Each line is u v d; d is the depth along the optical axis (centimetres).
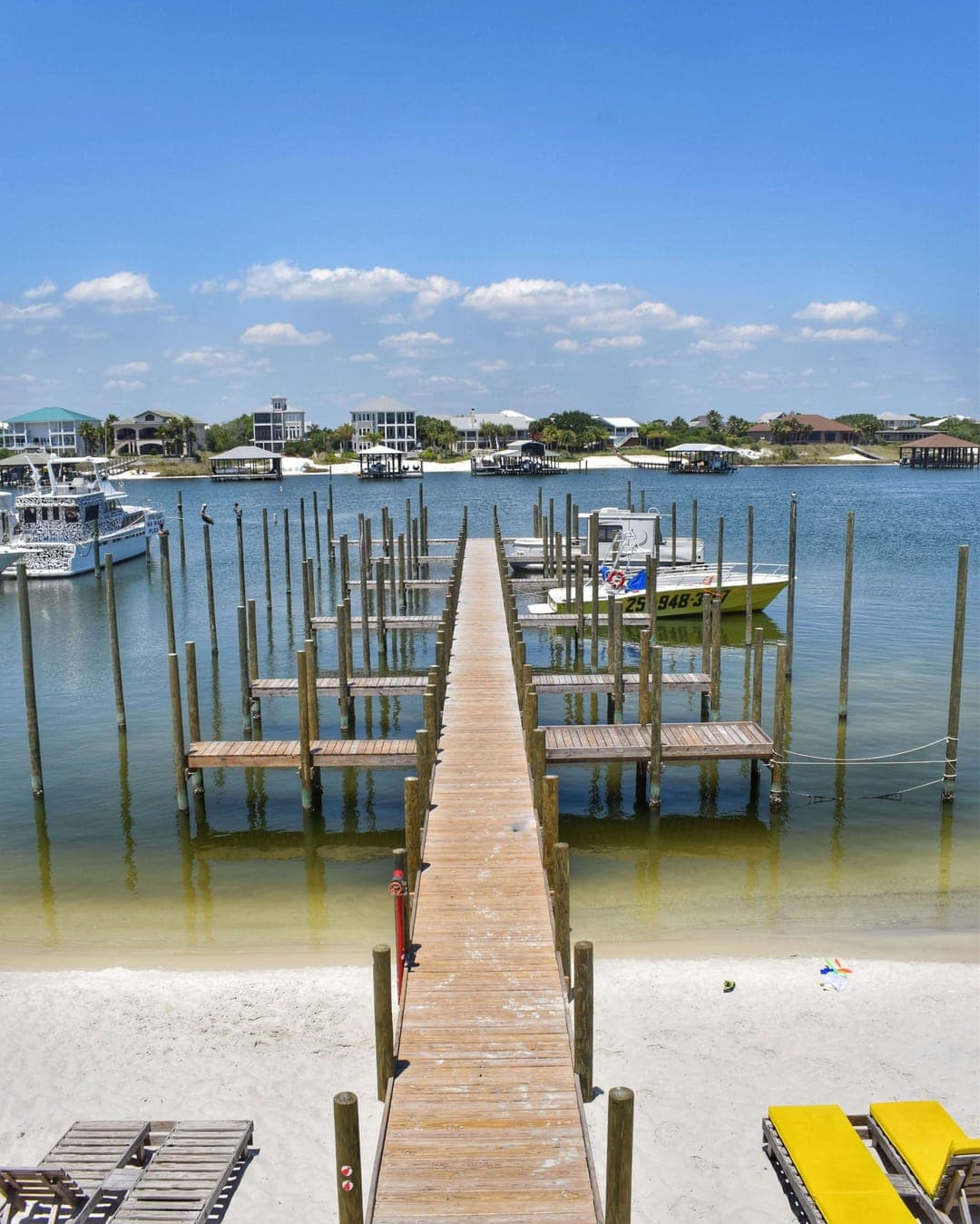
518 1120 903
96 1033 1212
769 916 1572
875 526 7562
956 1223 866
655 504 9706
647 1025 1212
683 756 1991
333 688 2350
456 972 1140
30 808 2111
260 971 1369
